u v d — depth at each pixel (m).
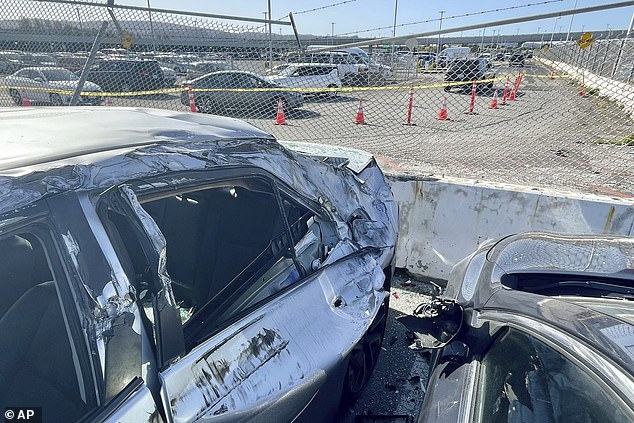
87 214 1.07
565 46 16.22
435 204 3.92
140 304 1.13
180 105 10.19
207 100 10.68
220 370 1.31
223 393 1.27
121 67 8.63
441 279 3.99
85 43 6.51
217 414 1.22
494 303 1.83
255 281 1.68
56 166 1.10
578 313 1.53
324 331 1.71
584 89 12.55
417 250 4.05
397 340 3.19
